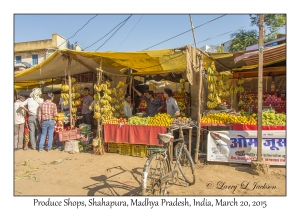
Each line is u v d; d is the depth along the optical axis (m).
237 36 19.39
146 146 6.37
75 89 8.57
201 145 6.42
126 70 10.79
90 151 7.16
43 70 9.23
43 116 7.11
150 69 9.89
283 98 9.60
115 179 4.70
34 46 24.56
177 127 4.71
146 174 3.33
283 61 8.33
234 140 5.38
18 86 15.41
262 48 4.71
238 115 6.11
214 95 6.48
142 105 12.09
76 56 7.56
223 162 5.56
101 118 6.94
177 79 11.46
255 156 5.22
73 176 4.92
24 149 7.31
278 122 5.20
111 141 6.70
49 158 6.40
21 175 5.02
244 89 11.13
